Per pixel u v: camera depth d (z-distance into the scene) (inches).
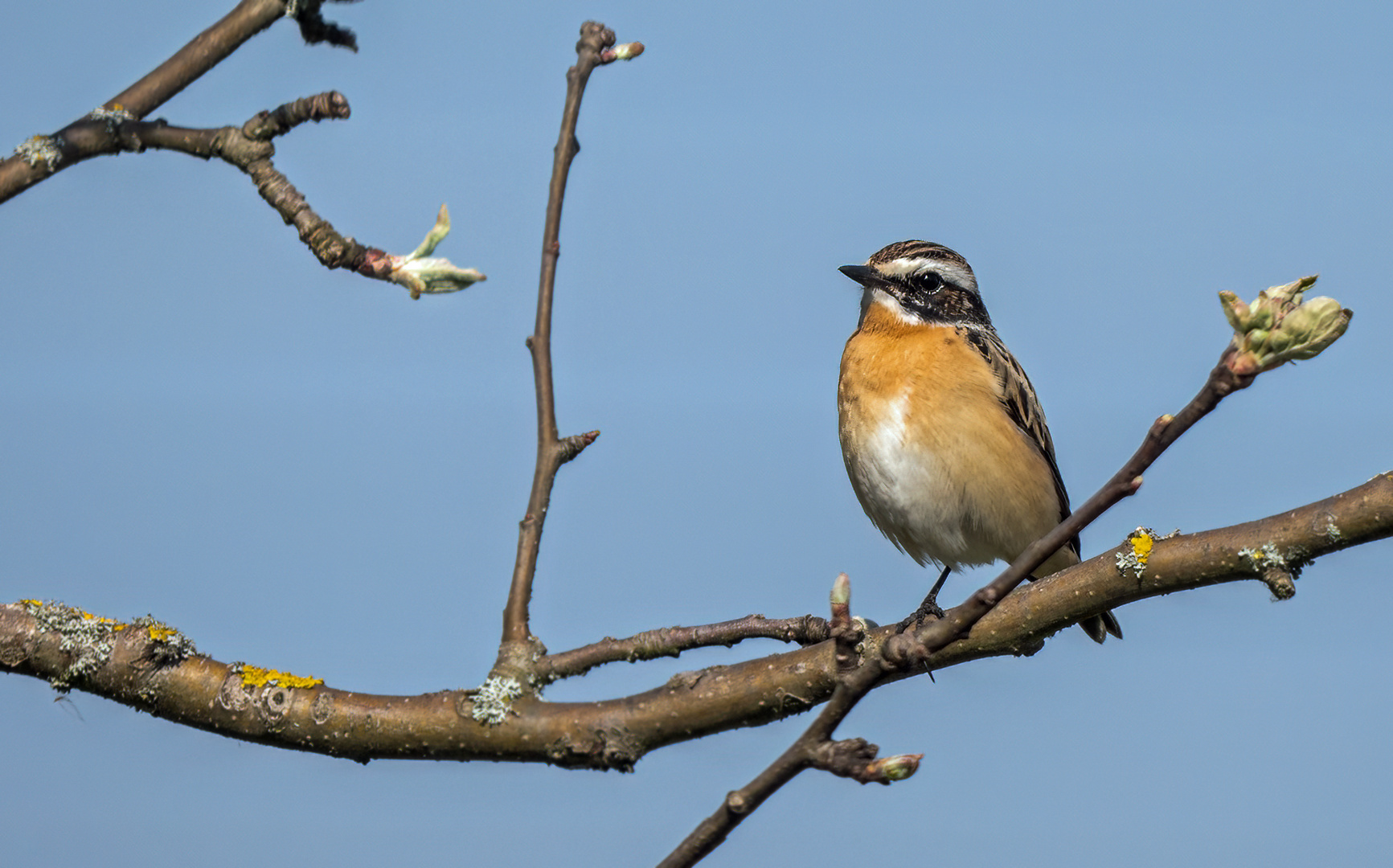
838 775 245.6
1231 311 212.4
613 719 325.4
